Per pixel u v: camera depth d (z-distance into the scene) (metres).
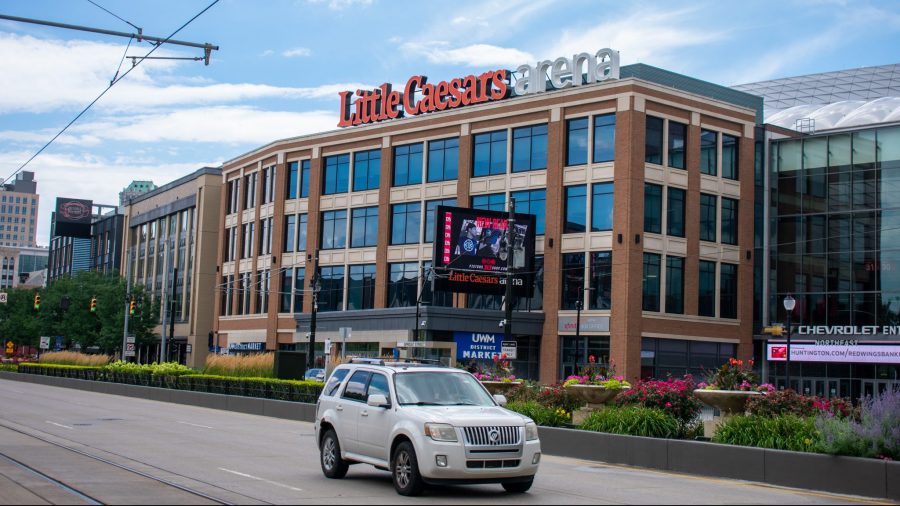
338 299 69.31
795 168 58.97
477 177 61.09
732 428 19.30
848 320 55.34
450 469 13.70
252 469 17.50
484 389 15.83
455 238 53.84
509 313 35.59
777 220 59.47
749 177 59.38
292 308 72.69
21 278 183.25
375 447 15.14
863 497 15.61
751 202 59.34
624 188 53.47
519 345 57.56
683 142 56.59
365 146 68.75
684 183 56.19
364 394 15.90
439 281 53.09
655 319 53.91
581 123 56.31
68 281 89.06
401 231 65.56
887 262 54.06
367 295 67.06
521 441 14.16
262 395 38.31
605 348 53.62
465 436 13.83
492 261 54.56
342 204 70.00
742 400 22.23
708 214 57.56
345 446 16.05
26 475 15.73
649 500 14.41
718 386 23.31
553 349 55.75
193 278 88.94
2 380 67.94
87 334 86.75
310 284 71.19
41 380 62.50
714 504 14.05
